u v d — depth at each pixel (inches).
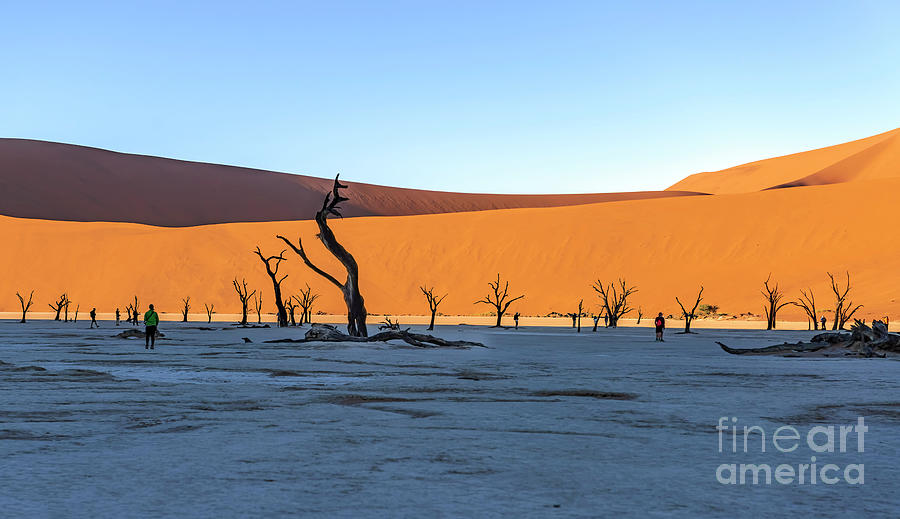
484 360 1228.5
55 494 335.9
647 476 376.2
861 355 1352.1
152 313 1512.1
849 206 5423.2
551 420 561.3
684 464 405.4
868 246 5034.5
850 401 684.7
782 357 1357.0
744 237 5383.9
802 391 771.4
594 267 5457.7
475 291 5516.7
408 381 861.2
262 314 5216.5
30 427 521.7
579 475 377.1
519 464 402.6
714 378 920.9
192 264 5669.3
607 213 5944.9
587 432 507.8
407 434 494.9
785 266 5064.0
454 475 375.9
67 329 2728.8
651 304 4980.3
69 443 459.8
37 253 5762.8
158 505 318.0
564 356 1347.2
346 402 667.4
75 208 7278.5
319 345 1584.6
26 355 1305.4
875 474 384.2
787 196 5703.7
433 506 317.7
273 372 975.6
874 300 4259.4
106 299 5462.6
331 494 337.1
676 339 2172.7
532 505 320.5
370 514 305.4
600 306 5064.0
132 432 501.4
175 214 7637.8
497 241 5831.7
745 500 331.6
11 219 6127.0
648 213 5846.5
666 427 531.2
